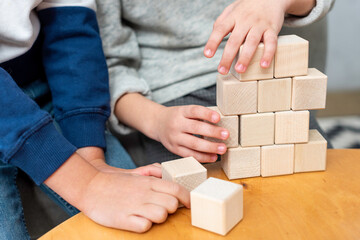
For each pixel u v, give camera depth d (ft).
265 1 2.03
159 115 2.22
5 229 1.97
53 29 2.23
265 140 1.91
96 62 2.25
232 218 1.66
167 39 2.56
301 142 1.91
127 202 1.74
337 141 4.27
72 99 2.18
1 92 1.81
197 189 1.68
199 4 2.51
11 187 2.08
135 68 2.62
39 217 2.33
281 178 1.92
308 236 1.63
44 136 1.83
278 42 1.85
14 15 2.04
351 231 1.64
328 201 1.77
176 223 1.72
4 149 1.80
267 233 1.65
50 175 1.82
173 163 1.86
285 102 1.88
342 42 5.03
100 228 1.72
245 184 1.89
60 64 2.22
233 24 1.96
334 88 5.26
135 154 2.66
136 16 2.51
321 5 2.19
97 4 2.42
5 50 2.08
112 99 2.38
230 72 2.00
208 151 1.92
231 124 1.90
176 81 2.53
